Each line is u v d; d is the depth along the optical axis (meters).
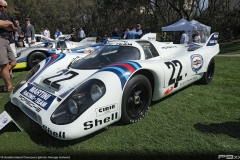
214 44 4.59
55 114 2.21
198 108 3.21
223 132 2.48
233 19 20.22
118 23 34.28
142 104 2.85
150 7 27.52
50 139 2.44
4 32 4.04
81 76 2.80
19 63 6.26
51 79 2.82
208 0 25.88
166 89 3.16
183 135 2.44
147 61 2.99
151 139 2.38
